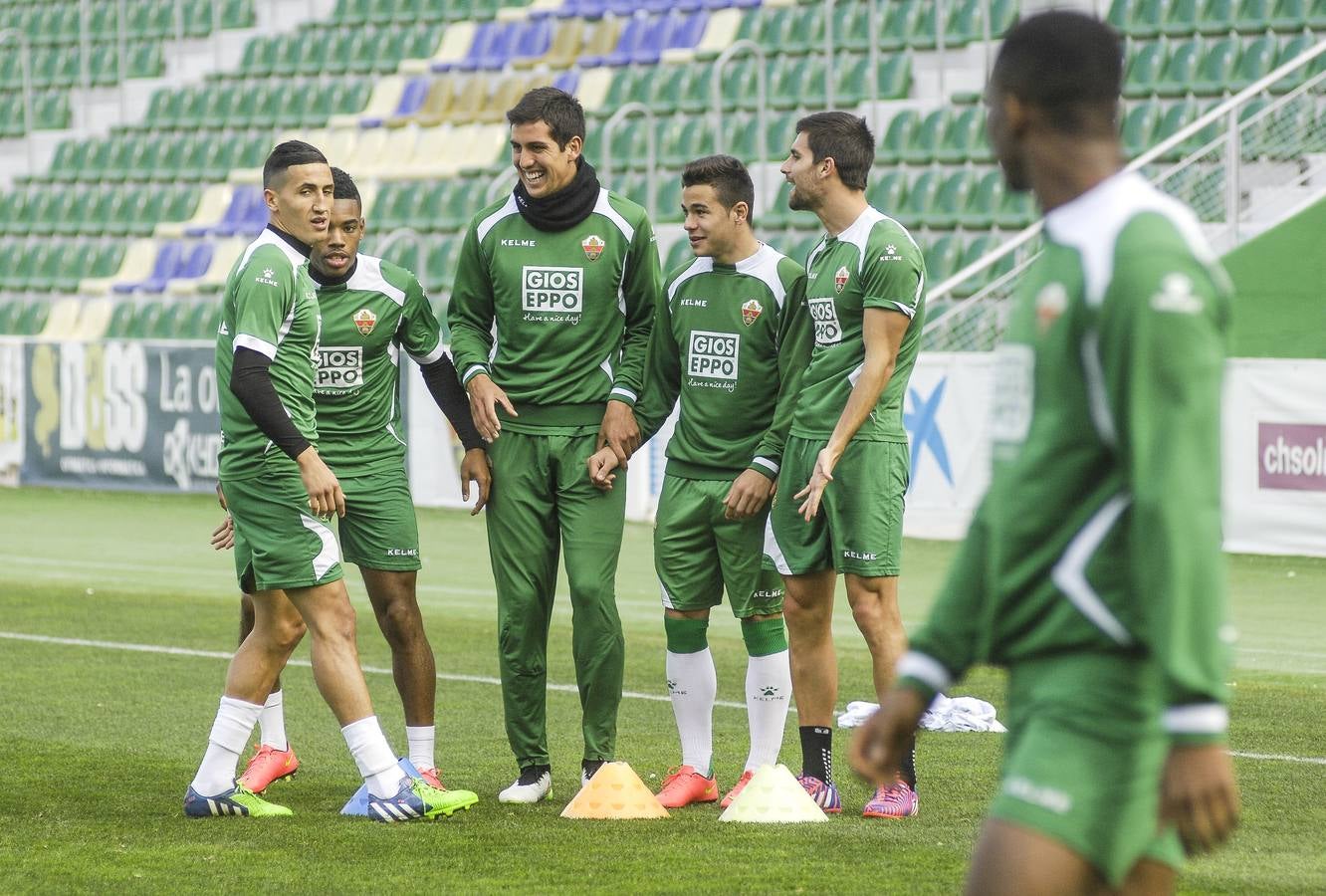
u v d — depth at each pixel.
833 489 12.87
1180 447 5.20
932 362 34.19
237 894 10.48
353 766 15.34
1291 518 30.05
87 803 13.48
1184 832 5.18
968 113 45.38
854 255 12.76
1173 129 41.81
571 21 56.06
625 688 19.73
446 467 41.78
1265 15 43.50
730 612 26.80
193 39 65.38
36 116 67.25
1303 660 21.53
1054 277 5.64
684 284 13.88
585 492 13.91
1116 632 5.65
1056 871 5.59
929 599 27.66
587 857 11.45
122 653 22.23
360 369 14.09
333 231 13.78
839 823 12.63
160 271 57.69
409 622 14.14
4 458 48.81
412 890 10.55
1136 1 44.81
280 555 12.64
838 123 12.91
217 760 12.99
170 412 45.28
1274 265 32.28
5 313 58.97
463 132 55.72
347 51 60.53
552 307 13.93
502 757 15.79
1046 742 5.72
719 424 13.66
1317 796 13.45
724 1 53.34
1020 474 5.79
